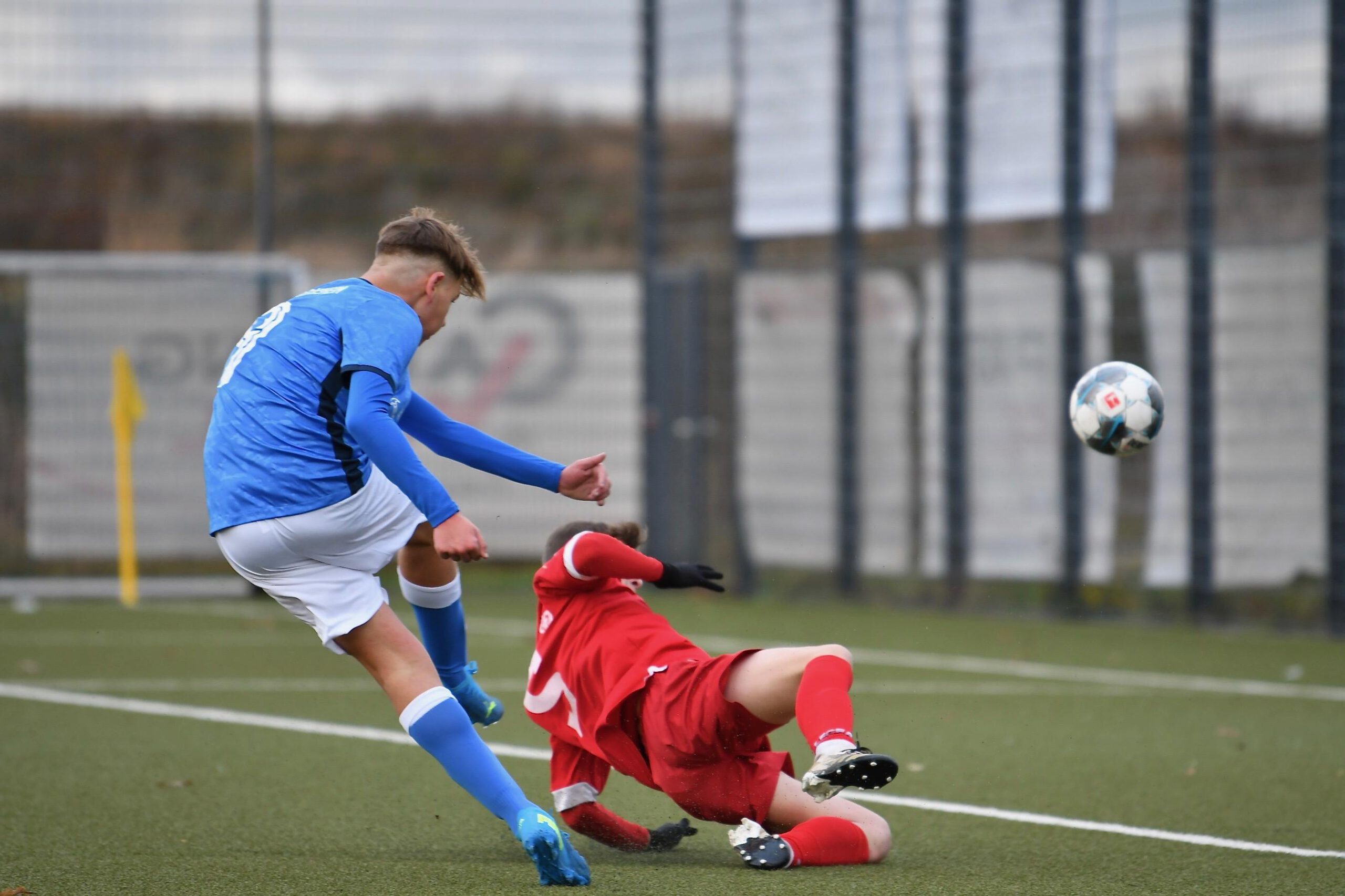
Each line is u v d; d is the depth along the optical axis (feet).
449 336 162.09
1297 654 116.67
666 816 58.75
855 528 151.64
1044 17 136.98
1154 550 133.69
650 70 162.20
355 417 43.91
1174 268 131.13
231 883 45.88
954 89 143.33
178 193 242.78
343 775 66.85
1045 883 46.96
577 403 163.22
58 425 159.53
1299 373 124.98
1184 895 45.65
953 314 144.36
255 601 158.30
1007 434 141.08
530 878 46.55
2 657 111.75
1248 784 66.64
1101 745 77.41
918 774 69.31
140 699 91.15
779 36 153.28
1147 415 59.57
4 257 162.30
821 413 153.28
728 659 46.98
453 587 54.29
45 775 66.18
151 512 160.25
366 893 44.47
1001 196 140.87
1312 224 146.00
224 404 47.19
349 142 245.45
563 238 248.93
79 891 44.83
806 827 48.98
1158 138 157.48
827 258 179.52
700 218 201.77
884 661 112.37
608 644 48.83
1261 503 127.54
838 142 150.20
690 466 159.63
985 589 145.89
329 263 241.55
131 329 160.04
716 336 160.97
